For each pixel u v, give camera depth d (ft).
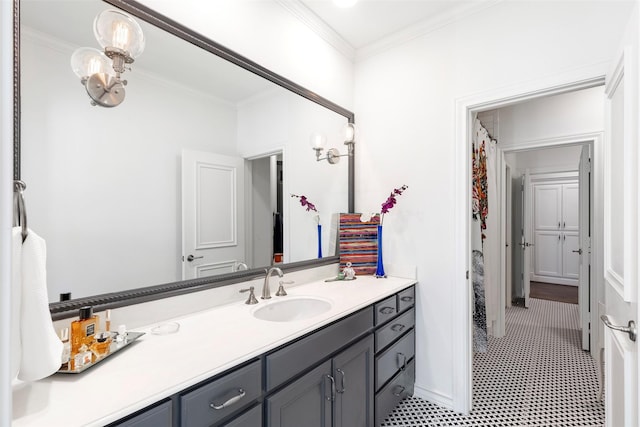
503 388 7.42
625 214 3.45
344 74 7.92
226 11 5.28
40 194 3.44
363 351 5.30
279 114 6.26
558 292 16.75
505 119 10.85
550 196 18.86
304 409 4.17
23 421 2.30
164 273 4.52
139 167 4.27
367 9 6.59
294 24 6.56
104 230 3.94
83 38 3.73
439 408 6.67
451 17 6.68
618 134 4.00
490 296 10.40
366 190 8.02
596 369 8.30
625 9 4.99
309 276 6.82
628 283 3.41
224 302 5.16
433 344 6.88
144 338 3.80
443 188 6.79
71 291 3.66
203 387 3.01
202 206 5.01
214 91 5.15
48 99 3.49
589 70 5.24
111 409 2.44
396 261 7.46
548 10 5.63
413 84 7.25
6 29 1.20
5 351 1.18
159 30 4.45
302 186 6.78
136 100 4.24
